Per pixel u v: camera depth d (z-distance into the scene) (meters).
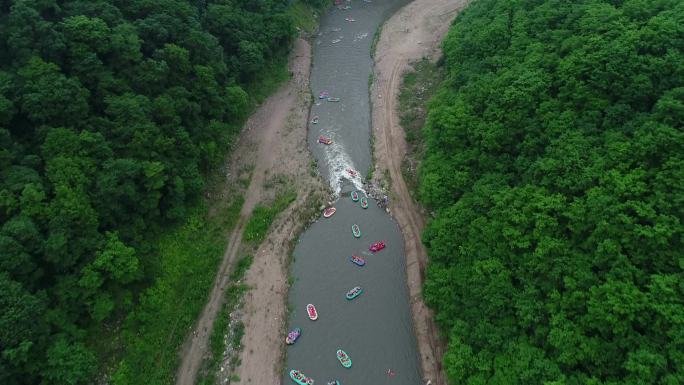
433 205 61.81
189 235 60.53
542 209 46.38
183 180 60.75
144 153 56.44
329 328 54.09
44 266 45.25
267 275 58.84
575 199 45.16
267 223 64.38
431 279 53.19
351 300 56.84
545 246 44.56
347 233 64.38
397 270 60.22
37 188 45.88
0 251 40.75
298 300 56.88
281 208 66.56
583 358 39.19
